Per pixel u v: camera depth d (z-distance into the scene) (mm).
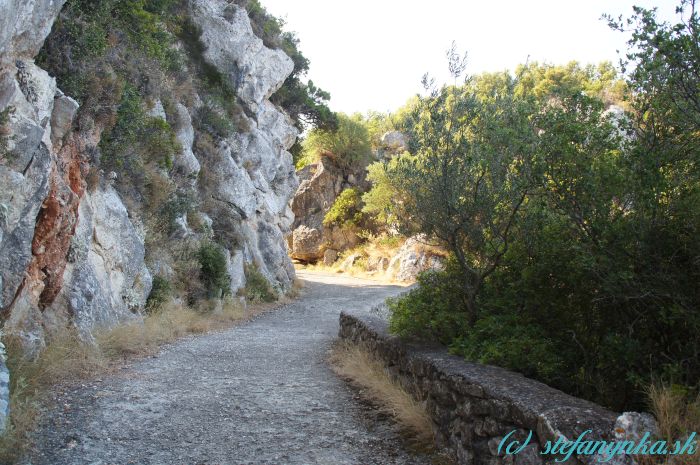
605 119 4660
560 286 5047
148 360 7855
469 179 5641
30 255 6285
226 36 20406
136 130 11055
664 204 4098
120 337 8352
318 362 8320
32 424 4617
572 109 4746
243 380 6883
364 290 24062
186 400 5805
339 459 4293
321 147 40219
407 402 5168
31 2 6301
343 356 8078
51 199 6977
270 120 24141
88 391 5863
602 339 4586
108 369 6973
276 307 17750
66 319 7609
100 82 9297
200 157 17172
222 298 15023
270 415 5391
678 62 3754
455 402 4305
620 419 3094
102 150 9953
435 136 5883
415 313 5918
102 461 4117
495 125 5281
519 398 3559
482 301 5785
